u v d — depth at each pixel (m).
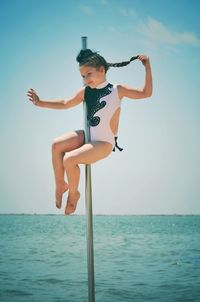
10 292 11.01
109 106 3.61
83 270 14.61
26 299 10.23
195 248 23.59
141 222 73.69
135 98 3.64
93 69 3.57
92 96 3.67
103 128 3.60
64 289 11.41
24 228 47.00
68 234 36.81
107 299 10.29
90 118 3.64
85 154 3.35
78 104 3.78
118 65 3.65
